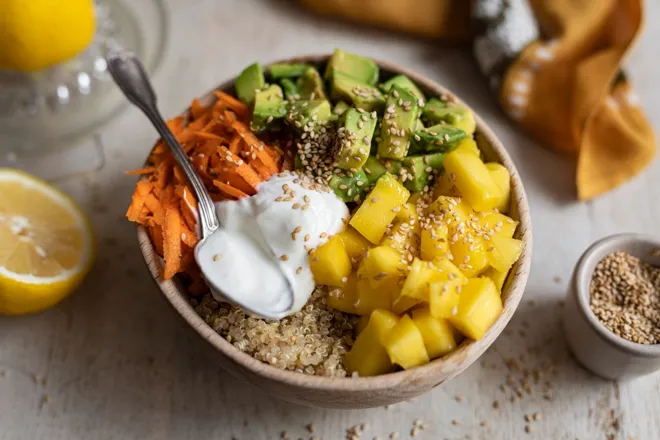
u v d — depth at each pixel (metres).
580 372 0.49
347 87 0.46
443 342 0.41
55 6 0.51
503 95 0.55
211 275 0.42
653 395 0.48
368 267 0.42
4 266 0.47
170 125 0.47
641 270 0.48
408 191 0.45
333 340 0.43
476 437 0.47
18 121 0.56
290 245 0.43
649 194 0.54
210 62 0.58
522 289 0.42
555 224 0.53
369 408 0.45
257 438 0.47
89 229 0.51
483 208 0.44
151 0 0.60
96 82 0.57
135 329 0.50
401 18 0.58
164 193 0.45
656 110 0.57
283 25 0.60
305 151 0.45
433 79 0.58
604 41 0.57
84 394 0.48
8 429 0.47
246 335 0.43
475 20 0.56
